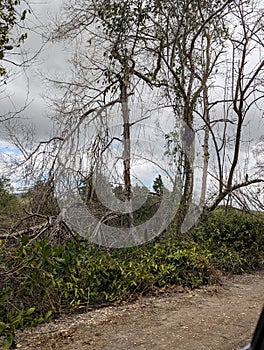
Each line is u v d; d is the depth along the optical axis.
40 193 9.25
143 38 11.30
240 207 12.53
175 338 5.12
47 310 6.08
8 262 5.82
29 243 7.05
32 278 5.71
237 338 5.07
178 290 7.92
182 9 11.56
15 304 5.67
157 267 8.22
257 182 12.62
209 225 11.23
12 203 9.30
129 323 5.80
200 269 8.54
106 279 7.21
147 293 7.64
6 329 4.76
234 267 10.28
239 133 12.47
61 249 6.32
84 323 5.83
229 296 7.64
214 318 6.01
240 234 10.93
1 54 6.66
